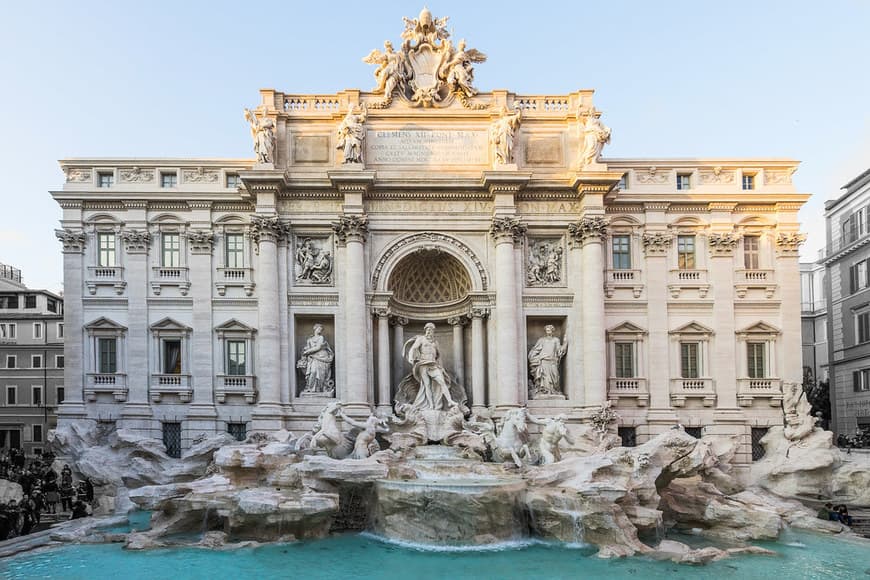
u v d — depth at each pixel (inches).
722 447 1633.9
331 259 1692.9
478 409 1640.0
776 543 1189.7
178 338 1713.8
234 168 1747.0
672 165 1781.5
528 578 954.7
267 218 1636.3
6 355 2652.6
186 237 1733.5
